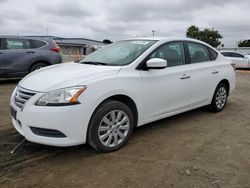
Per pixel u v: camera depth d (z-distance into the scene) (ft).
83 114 11.55
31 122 11.44
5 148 13.07
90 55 17.13
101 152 12.75
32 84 12.25
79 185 10.12
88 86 11.76
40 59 32.45
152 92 14.37
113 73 12.96
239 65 68.64
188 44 17.35
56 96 11.28
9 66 30.66
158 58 14.57
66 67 14.37
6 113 18.70
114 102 12.65
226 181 10.48
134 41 16.46
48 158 12.17
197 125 16.96
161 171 11.14
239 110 20.85
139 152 12.89
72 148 13.17
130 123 13.46
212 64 18.70
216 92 19.24
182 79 16.06
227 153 12.94
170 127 16.49
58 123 11.15
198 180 10.52
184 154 12.75
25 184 10.12
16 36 31.65
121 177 10.67
